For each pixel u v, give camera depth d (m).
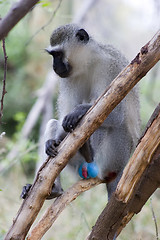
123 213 7.61
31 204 7.27
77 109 8.77
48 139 9.85
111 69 9.97
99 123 7.32
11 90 23.50
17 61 24.77
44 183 7.32
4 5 9.66
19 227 7.18
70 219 12.99
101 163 10.22
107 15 29.19
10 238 7.14
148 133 7.31
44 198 7.37
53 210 8.40
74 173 10.80
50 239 12.19
